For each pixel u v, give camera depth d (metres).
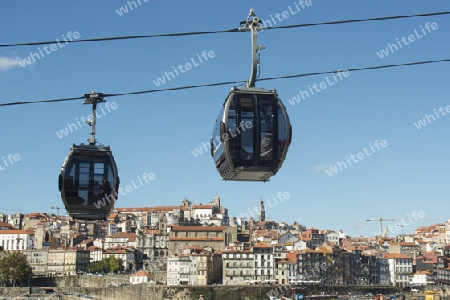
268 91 30.45
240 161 29.89
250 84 30.48
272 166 30.20
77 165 34.34
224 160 30.25
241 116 29.92
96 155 34.72
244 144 29.80
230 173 30.62
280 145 30.09
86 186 34.25
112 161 34.84
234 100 30.06
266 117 30.09
